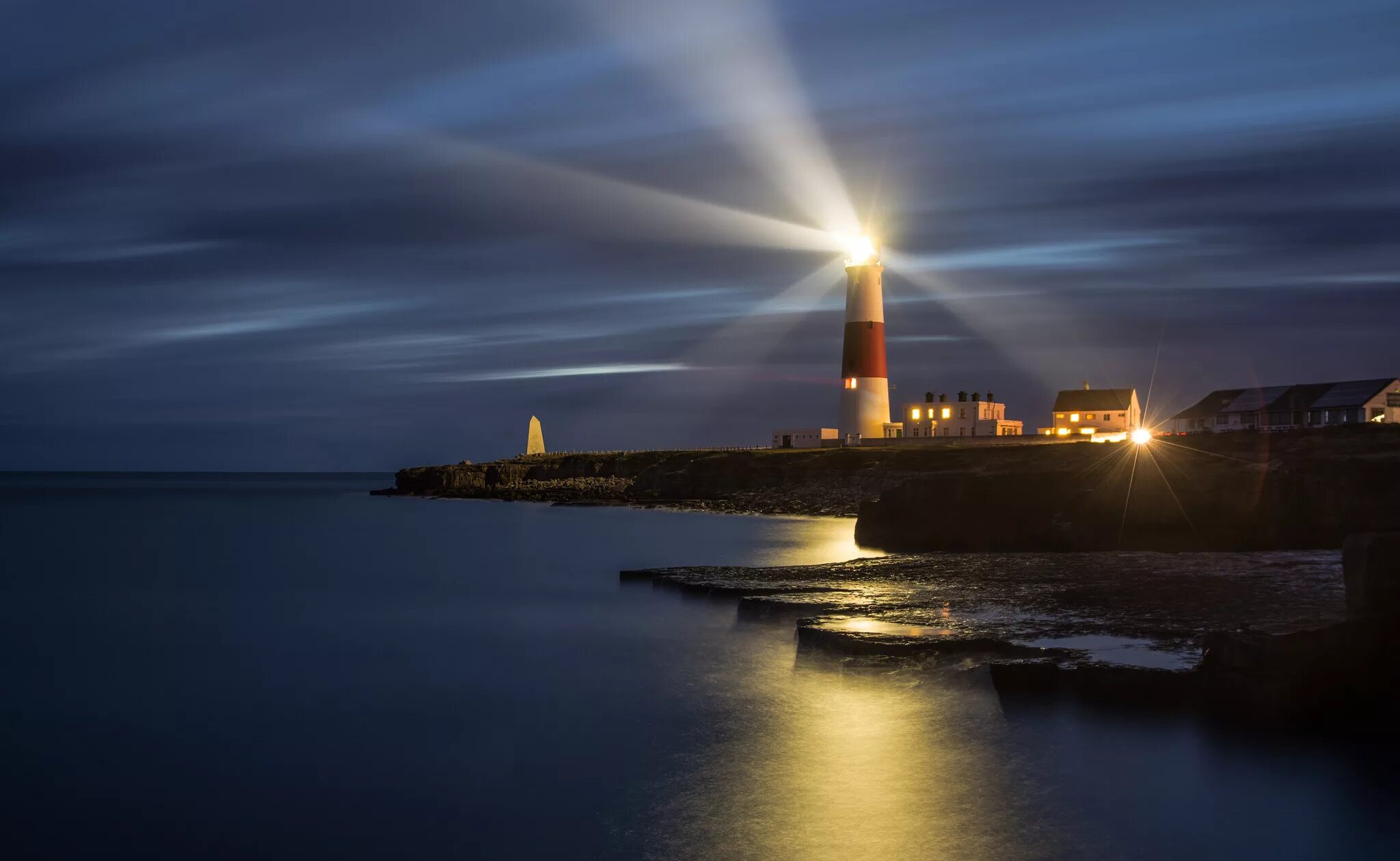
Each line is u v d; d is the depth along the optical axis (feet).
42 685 95.35
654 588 136.26
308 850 58.65
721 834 59.62
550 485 481.46
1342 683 69.82
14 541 259.60
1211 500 152.97
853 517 291.38
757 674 91.09
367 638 116.06
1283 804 61.46
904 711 78.89
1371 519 145.79
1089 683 73.92
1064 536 159.94
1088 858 55.31
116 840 60.13
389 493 579.48
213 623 127.34
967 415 379.76
